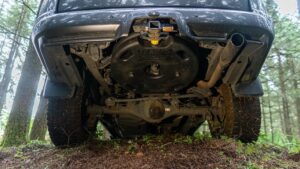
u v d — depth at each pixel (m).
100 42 2.43
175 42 2.37
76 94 3.08
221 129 3.38
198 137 3.24
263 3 2.81
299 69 14.84
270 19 2.71
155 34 2.24
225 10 2.50
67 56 2.61
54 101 3.14
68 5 2.58
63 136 3.23
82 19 2.42
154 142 3.15
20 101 6.46
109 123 3.87
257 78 3.06
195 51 2.51
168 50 2.40
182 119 3.82
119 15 2.39
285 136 5.92
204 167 2.43
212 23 2.40
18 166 2.93
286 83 15.29
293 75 14.43
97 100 3.32
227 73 2.79
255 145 3.26
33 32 2.66
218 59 2.62
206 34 2.42
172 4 2.53
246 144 3.19
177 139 3.19
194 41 2.45
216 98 3.34
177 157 2.59
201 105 3.45
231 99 3.10
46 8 2.65
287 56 12.90
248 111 3.13
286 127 18.06
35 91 6.79
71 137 3.24
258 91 2.96
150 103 3.19
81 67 2.91
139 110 3.25
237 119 3.12
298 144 3.88
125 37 2.38
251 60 2.66
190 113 3.32
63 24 2.44
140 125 3.67
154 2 2.52
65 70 2.78
